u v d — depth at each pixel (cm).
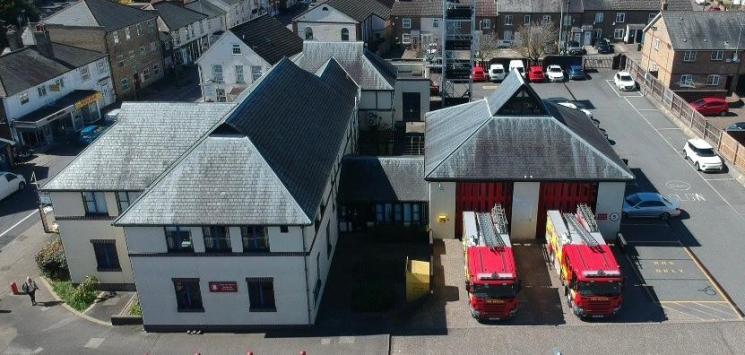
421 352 3338
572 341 3369
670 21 7450
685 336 3384
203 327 3591
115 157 3897
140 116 4047
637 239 4325
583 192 4131
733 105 7050
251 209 3312
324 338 3472
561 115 4544
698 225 4488
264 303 3528
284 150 3700
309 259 3419
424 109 6406
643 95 7356
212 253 3384
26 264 4422
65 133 6956
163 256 3412
